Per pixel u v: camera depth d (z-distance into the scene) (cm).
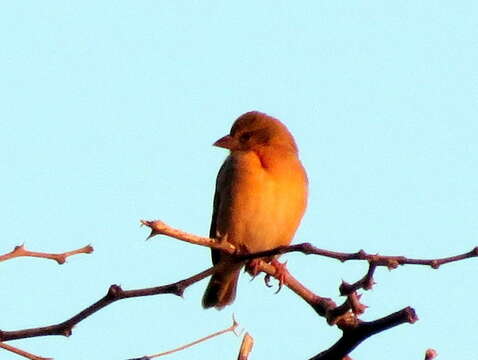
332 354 696
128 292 589
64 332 595
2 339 594
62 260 620
